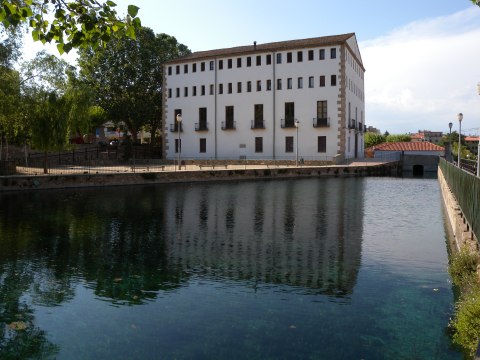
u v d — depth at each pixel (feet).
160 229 41.75
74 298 21.95
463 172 36.14
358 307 20.58
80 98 96.22
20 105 83.76
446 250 32.81
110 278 25.46
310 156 160.04
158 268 27.66
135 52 185.57
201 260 29.73
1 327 18.37
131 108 182.60
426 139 583.99
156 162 168.45
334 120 155.53
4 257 30.55
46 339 17.30
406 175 139.95
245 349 16.33
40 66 89.71
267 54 165.37
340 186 93.04
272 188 87.51
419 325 18.43
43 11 18.58
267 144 167.02
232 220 47.29
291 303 21.22
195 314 19.80
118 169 116.47
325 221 46.75
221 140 175.22
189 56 185.16
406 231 40.83
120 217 49.19
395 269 27.43
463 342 16.48
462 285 22.95
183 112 182.60
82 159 145.48
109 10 18.75
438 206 59.82
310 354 15.85
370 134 334.24
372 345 16.60
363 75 203.82
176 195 73.51
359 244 34.99
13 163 92.63
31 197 69.36
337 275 26.03
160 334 17.71
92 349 16.38
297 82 160.66
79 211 53.88
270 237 37.91
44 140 90.53
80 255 31.19
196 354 15.97
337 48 153.79
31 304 21.11
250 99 168.96
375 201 65.10
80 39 19.12
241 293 22.71
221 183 101.19
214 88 175.32
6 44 78.59
